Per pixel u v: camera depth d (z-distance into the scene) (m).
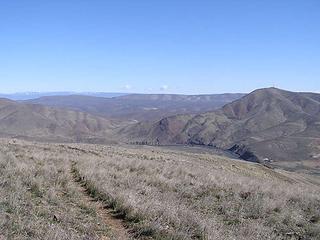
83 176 15.19
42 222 8.80
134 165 20.20
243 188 16.41
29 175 13.02
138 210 10.64
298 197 15.93
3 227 7.91
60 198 11.52
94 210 10.72
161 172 18.88
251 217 12.35
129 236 9.36
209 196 14.15
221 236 9.52
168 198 12.89
